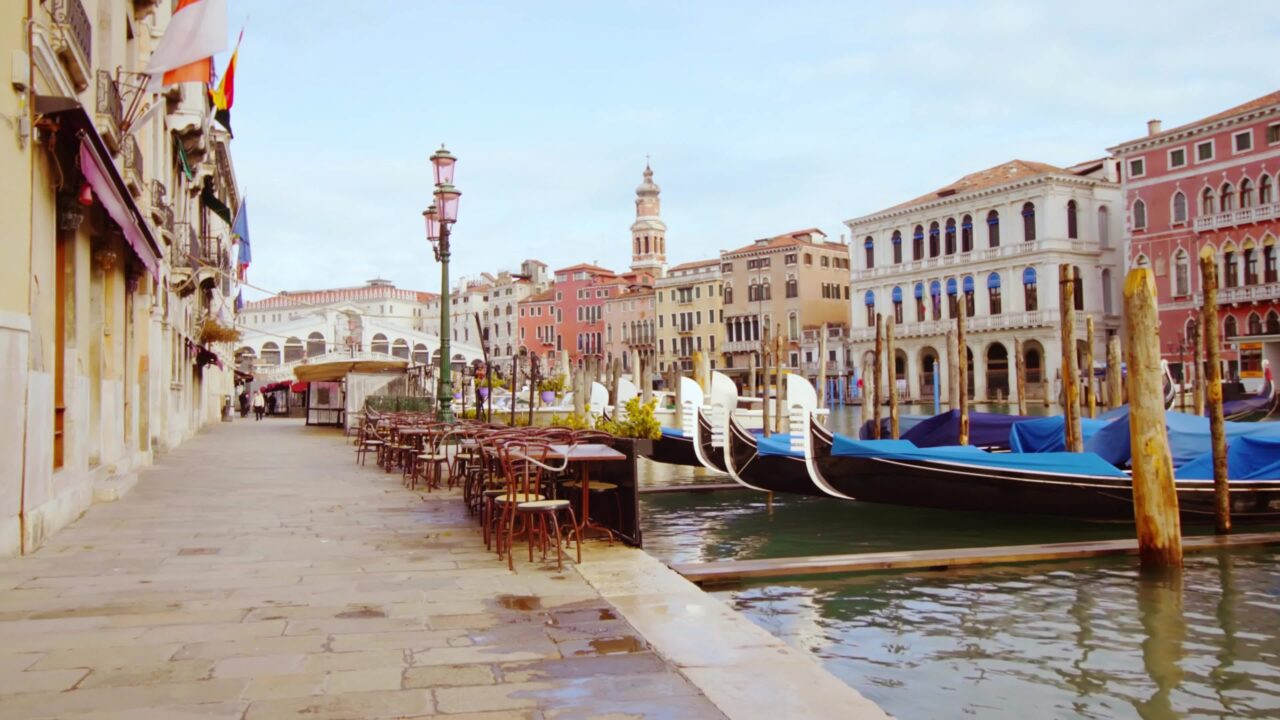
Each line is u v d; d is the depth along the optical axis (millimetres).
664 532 13609
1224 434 11961
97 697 3922
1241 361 47875
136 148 13125
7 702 3848
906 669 6781
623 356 87938
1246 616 8164
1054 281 55656
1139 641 7461
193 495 11062
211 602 5625
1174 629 7789
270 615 5320
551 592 5938
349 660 4473
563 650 4660
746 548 12438
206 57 10539
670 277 83562
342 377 29328
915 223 63969
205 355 28234
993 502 12969
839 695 4023
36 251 7434
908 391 63375
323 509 9875
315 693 4000
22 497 7188
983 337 59250
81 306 9461
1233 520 12797
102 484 10508
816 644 7348
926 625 7855
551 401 30906
